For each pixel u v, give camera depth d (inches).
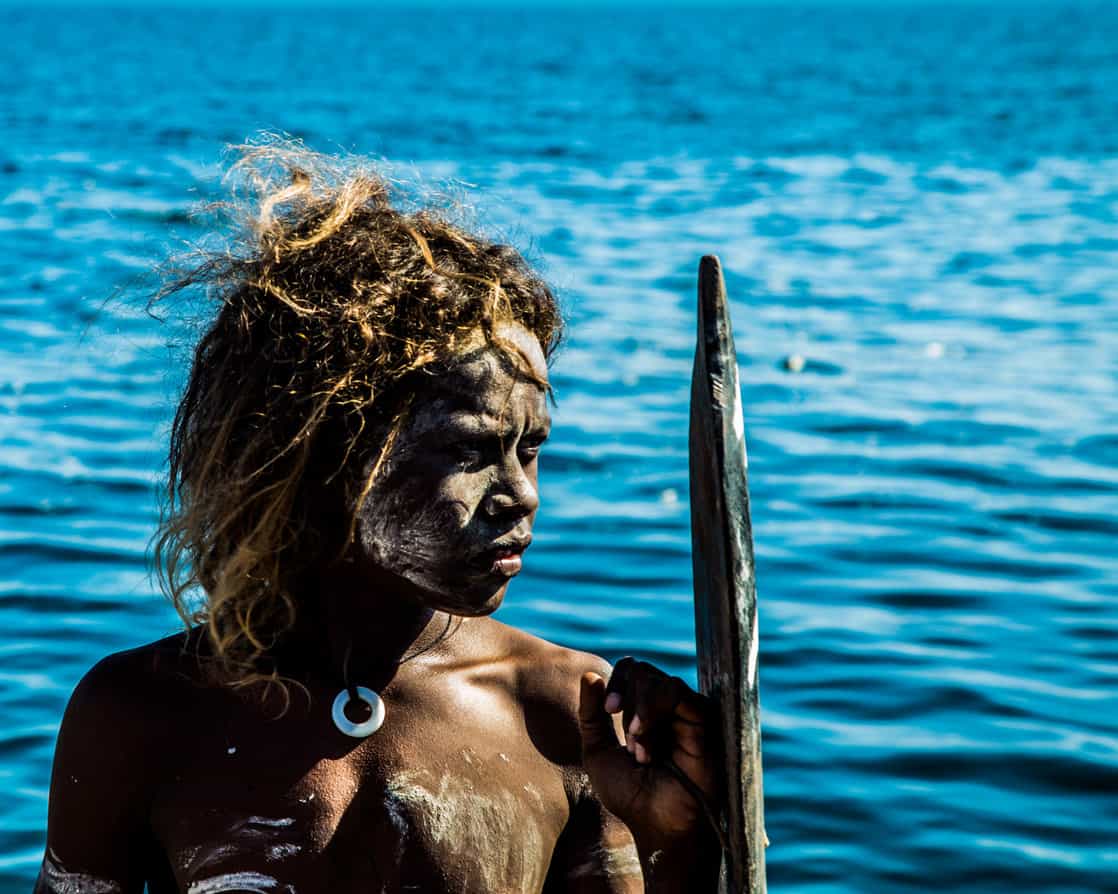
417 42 5073.8
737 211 944.9
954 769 198.1
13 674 215.6
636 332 531.8
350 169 81.3
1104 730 210.8
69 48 3848.4
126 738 68.7
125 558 273.3
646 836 66.5
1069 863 175.9
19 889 158.1
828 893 168.9
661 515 316.2
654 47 4623.5
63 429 372.8
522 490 66.8
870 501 335.3
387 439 65.4
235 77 2459.4
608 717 67.9
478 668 72.5
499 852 68.8
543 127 1540.4
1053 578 281.0
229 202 80.0
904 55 3885.3
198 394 71.9
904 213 963.3
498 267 70.7
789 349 526.3
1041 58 3690.9
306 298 67.8
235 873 66.8
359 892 67.1
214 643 69.6
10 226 737.0
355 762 68.6
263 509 67.3
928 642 244.2
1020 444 391.5
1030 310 617.0
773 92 2271.2
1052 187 1121.4
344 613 70.2
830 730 209.5
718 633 60.7
